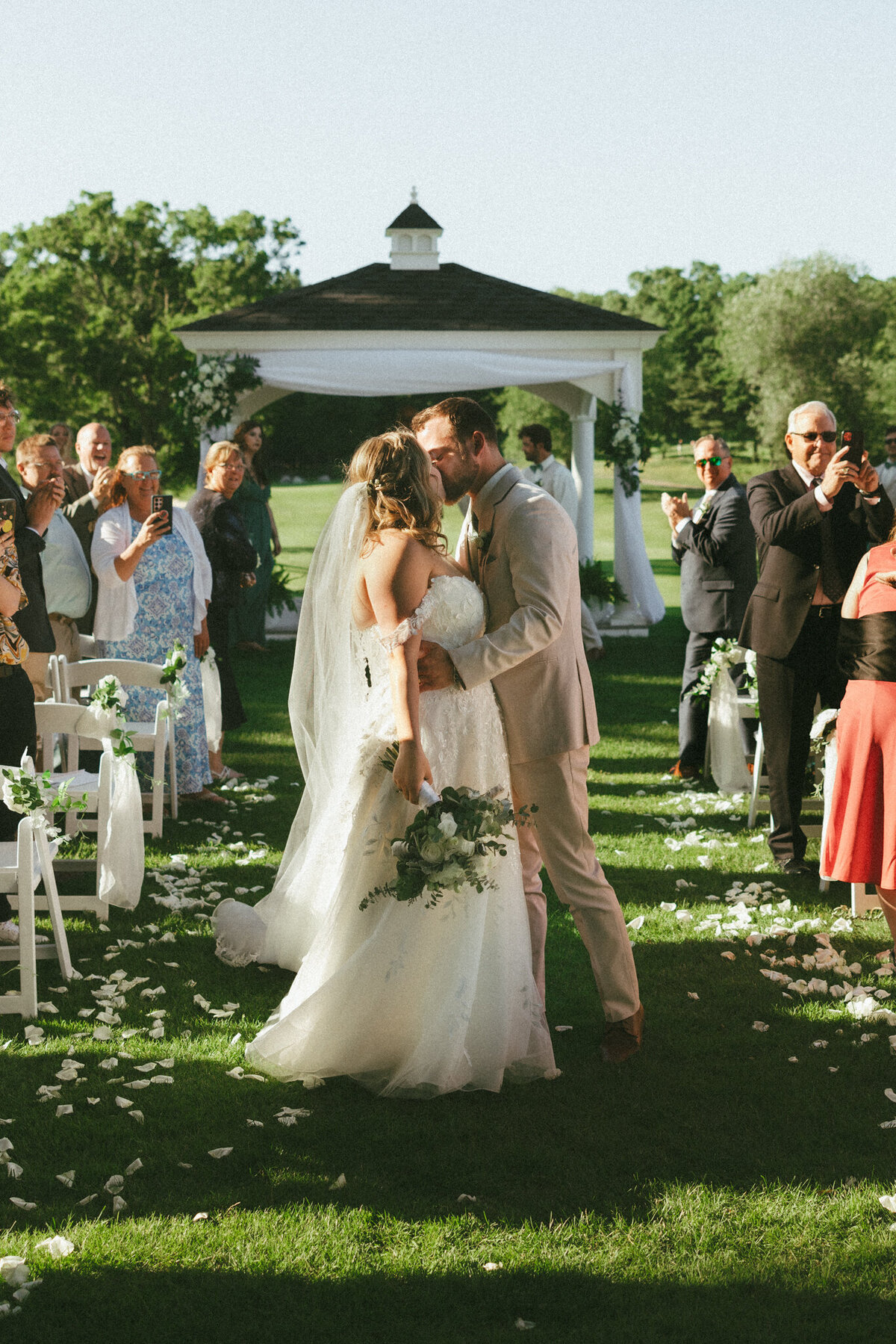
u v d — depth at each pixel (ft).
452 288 48.52
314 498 142.61
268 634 48.78
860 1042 12.07
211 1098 10.84
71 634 22.54
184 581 21.67
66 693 18.93
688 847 19.42
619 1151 9.98
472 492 11.69
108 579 20.76
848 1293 8.07
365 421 146.72
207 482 25.38
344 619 11.60
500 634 10.66
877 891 14.73
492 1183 9.45
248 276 140.67
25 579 18.67
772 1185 9.41
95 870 17.34
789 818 18.10
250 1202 9.14
